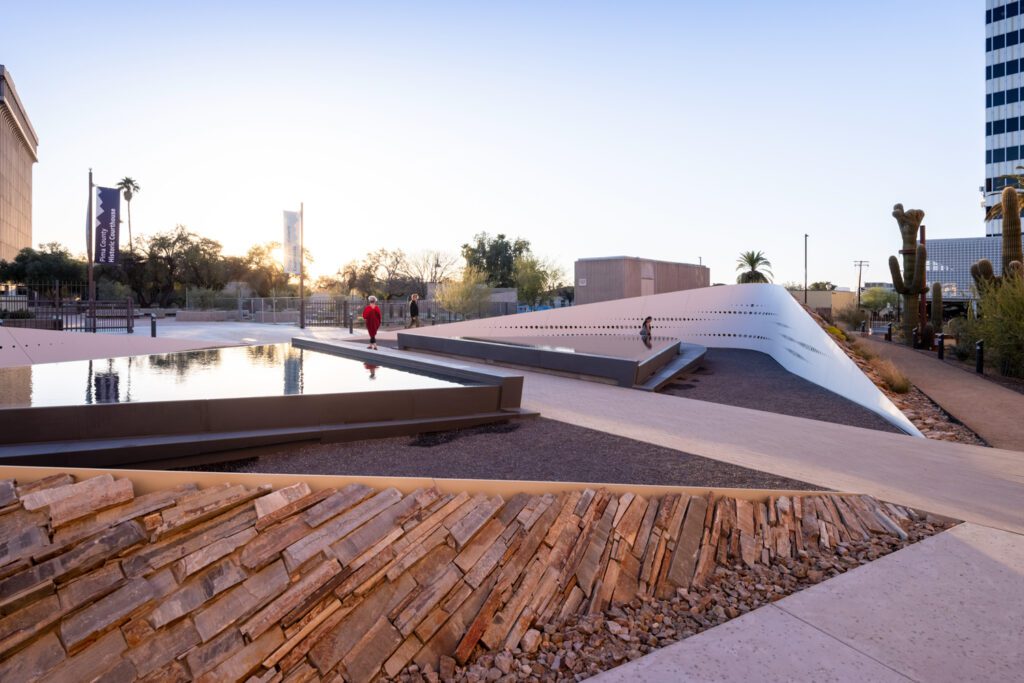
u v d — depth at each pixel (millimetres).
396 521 3348
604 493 4238
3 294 22266
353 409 6836
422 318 35469
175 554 2738
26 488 2715
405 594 3082
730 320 22422
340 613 2871
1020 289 12445
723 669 2818
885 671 2773
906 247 19484
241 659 2529
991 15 59812
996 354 12852
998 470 5996
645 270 28578
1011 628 3121
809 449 6770
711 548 4035
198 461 5664
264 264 54375
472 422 7609
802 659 2879
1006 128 58594
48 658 2283
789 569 3910
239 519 3020
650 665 2875
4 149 68812
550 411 8742
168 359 11586
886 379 11008
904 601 3416
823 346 12953
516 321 23500
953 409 9266
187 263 49250
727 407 9594
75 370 9336
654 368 13164
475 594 3252
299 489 3291
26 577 2385
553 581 3473
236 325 30156
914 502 4918
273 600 2736
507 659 2980
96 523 2686
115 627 2434
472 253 66312
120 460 5246
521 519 3758
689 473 5637
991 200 59750
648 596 3576
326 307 34281
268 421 6285
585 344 19250
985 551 4027
